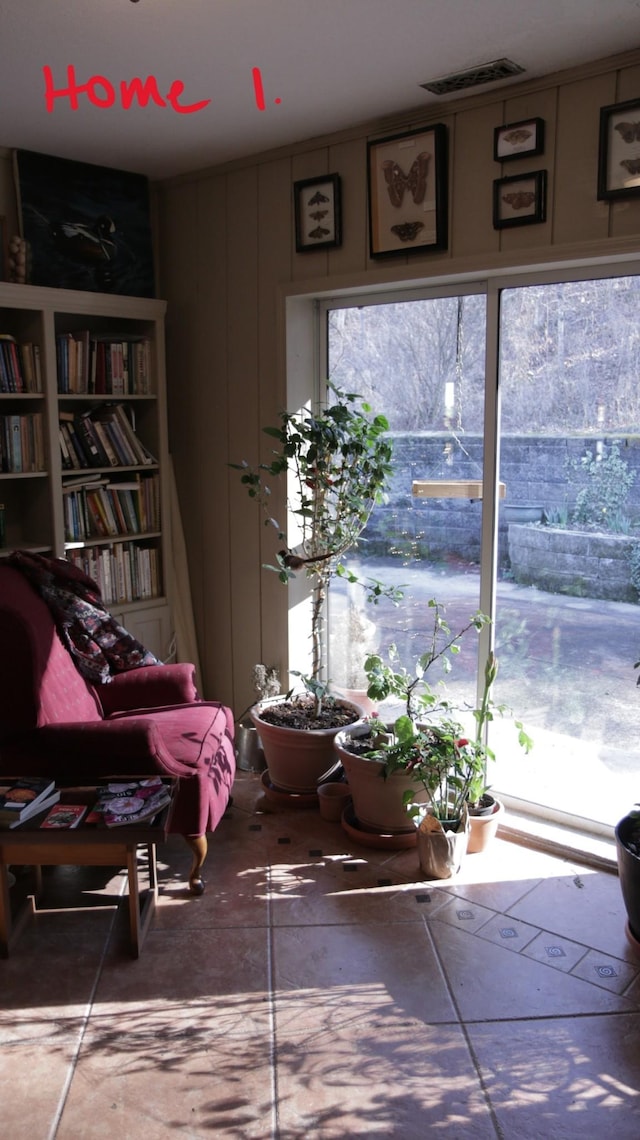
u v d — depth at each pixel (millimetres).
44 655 2969
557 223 2904
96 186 3869
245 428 4008
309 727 3533
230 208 3885
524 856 3193
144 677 3387
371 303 3645
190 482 4293
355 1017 2361
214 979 2516
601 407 3010
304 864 3146
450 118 3119
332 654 4051
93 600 3471
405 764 3068
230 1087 2135
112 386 3965
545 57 2719
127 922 2791
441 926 2764
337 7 2367
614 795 3201
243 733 3955
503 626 3389
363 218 3424
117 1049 2254
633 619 3039
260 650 4129
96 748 2791
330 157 3482
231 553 4168
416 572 3652
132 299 3906
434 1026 2328
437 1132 2004
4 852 2549
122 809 2547
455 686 3576
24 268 3633
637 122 2666
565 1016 2361
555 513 3176
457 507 3475
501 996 2436
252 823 3461
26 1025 2336
